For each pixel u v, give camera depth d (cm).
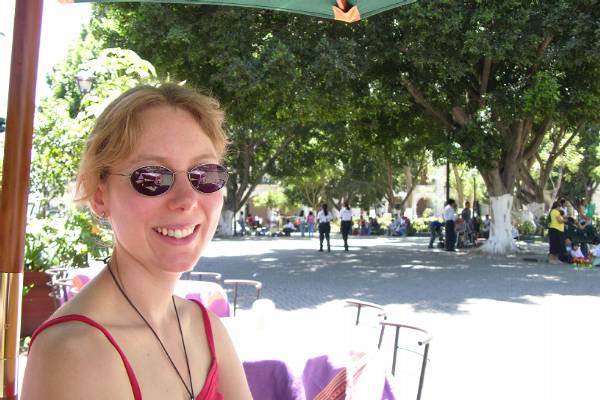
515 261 1797
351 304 554
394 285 1290
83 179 146
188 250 146
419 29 1541
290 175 3612
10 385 167
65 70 2972
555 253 1742
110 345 127
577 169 4191
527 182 3197
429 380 597
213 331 167
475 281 1350
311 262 1806
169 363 143
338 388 339
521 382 595
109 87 722
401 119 2080
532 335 804
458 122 1956
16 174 169
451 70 1579
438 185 6156
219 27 1462
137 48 1574
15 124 170
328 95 1586
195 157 148
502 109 1708
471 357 686
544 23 1538
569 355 699
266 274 1498
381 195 5016
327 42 1478
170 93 150
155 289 146
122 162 143
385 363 366
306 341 362
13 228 169
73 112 1744
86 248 711
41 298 684
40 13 173
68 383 119
